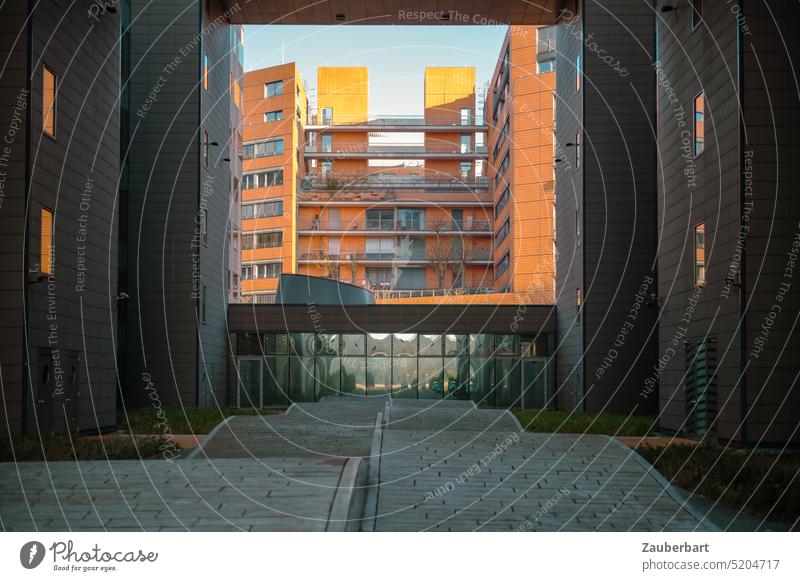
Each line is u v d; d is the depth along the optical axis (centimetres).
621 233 3309
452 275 7288
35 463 1412
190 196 3322
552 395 4016
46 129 1998
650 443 2041
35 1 1933
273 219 7144
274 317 4059
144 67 3334
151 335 3291
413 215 7456
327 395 4091
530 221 5641
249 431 2012
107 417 2377
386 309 4103
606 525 1180
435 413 2527
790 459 1689
